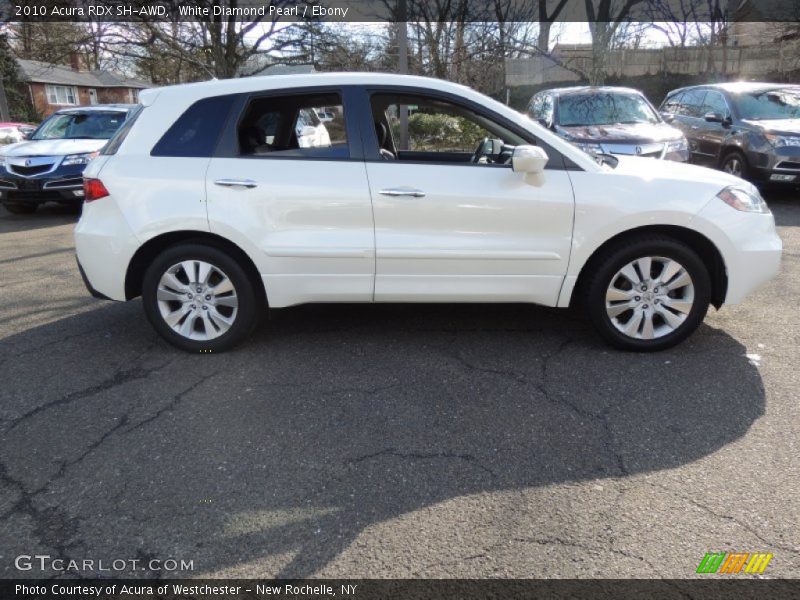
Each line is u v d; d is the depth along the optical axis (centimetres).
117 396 353
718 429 306
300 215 379
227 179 377
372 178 375
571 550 227
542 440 301
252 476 276
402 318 472
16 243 805
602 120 878
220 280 399
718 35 2230
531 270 384
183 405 341
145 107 393
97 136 1053
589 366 380
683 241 393
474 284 389
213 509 254
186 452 295
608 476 271
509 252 379
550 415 324
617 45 2192
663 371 371
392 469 279
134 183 382
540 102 984
